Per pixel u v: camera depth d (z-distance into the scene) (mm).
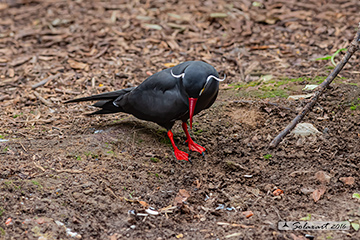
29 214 7234
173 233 7277
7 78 13242
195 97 8031
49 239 6762
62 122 10672
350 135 9523
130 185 8297
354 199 7949
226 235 7211
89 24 17125
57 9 18812
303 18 16609
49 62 14234
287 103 10578
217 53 14711
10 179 7902
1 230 6789
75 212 7465
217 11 17531
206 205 8148
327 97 10602
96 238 7051
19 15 18391
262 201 8125
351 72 12289
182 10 17891
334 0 17812
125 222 7414
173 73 8648
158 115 8906
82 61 14266
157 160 9117
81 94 12227
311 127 9586
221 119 10367
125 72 13484
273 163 8977
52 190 7793
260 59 14047
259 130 9961
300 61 13617
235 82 12680
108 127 10250
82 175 8281
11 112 11172
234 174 8883
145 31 16312
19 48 15367
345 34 15086
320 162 8852
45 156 8781
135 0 19094
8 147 9000
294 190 8281
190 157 9406
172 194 8328
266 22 16531
